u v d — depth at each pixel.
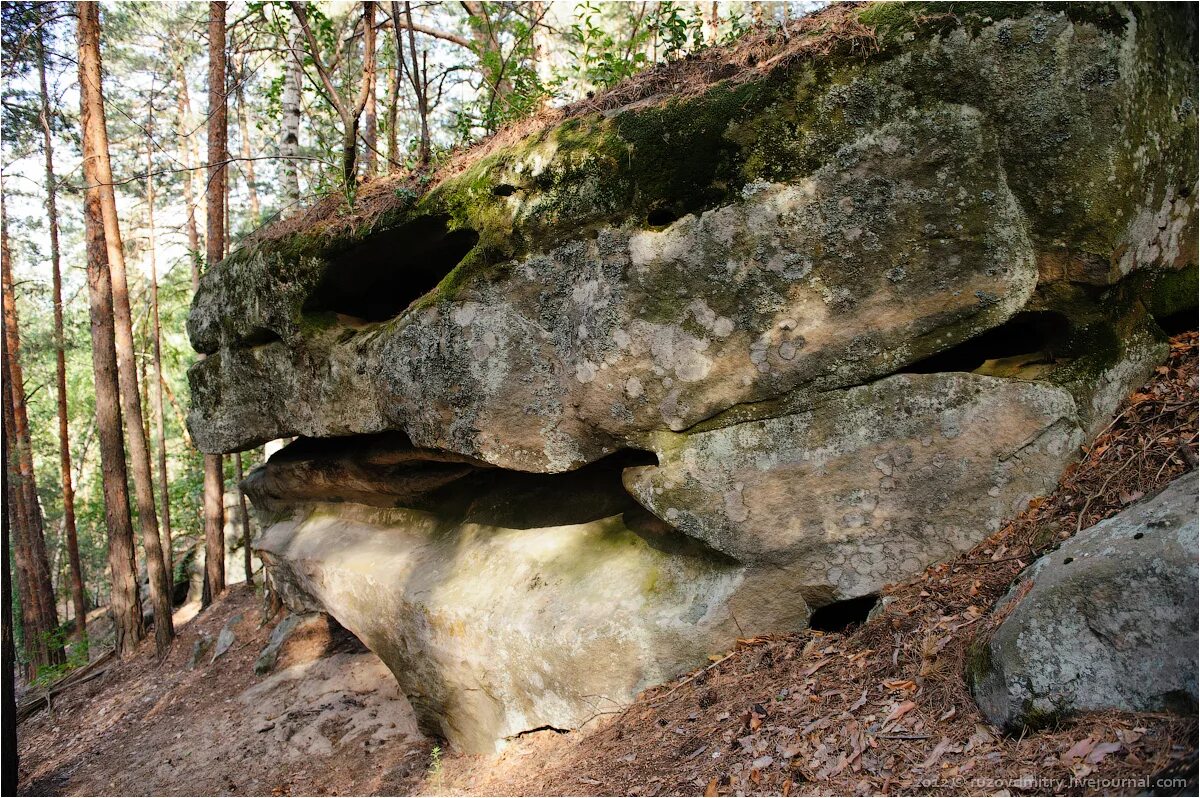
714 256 4.00
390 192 5.57
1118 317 3.92
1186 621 2.50
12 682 7.02
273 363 6.56
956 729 2.89
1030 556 3.48
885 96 3.68
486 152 5.17
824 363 3.94
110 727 9.87
